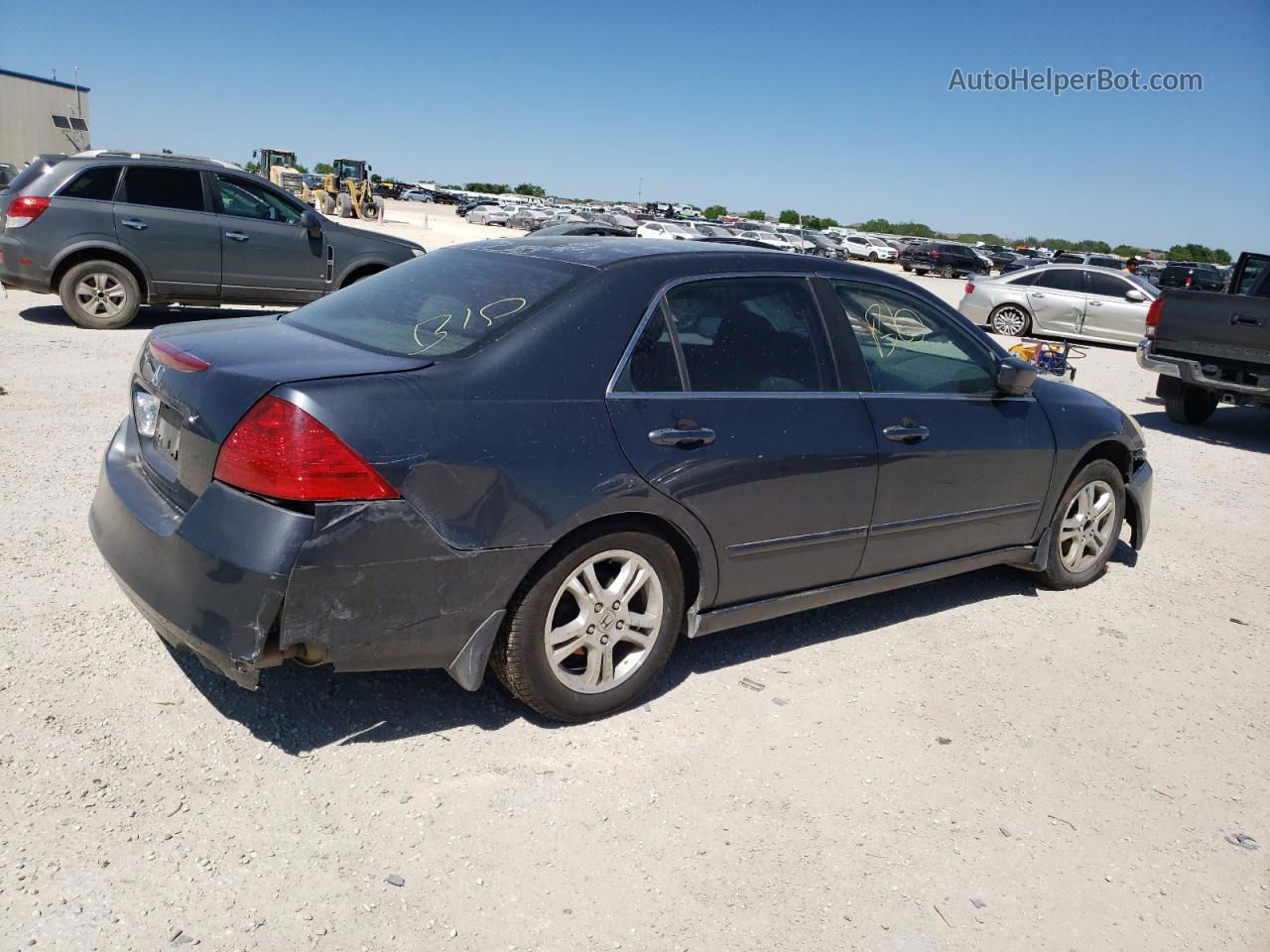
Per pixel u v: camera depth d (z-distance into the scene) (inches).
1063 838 120.8
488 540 116.8
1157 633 186.4
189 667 138.4
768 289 150.9
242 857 103.0
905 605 189.6
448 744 126.9
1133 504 212.8
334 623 110.3
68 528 186.1
